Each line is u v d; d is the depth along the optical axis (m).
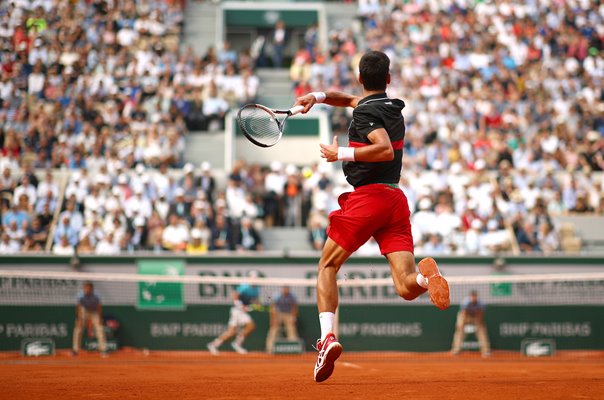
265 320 18.84
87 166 23.66
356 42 32.81
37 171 23.05
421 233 21.62
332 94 6.95
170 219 20.80
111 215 21.02
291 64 35.09
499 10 33.03
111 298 18.66
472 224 21.61
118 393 6.27
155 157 24.12
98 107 26.03
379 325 19.08
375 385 6.82
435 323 19.17
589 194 24.33
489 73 29.64
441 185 23.38
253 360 16.92
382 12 33.59
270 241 22.61
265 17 34.94
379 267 19.19
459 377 8.27
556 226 23.22
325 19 34.44
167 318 18.72
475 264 19.34
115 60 27.64
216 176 24.16
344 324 19.03
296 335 18.77
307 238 22.64
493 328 19.19
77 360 16.81
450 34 31.38
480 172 23.48
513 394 5.84
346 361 16.53
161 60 28.34
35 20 28.67
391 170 6.30
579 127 27.58
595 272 19.52
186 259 18.89
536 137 26.09
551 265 19.45
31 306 18.41
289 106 29.34
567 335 19.31
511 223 22.27
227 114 27.30
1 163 23.05
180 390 6.49
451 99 27.20
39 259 18.56
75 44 28.31
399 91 28.08
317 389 6.46
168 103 26.97
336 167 26.27
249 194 23.28
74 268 18.61
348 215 6.26
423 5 33.50
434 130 26.22
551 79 29.64
